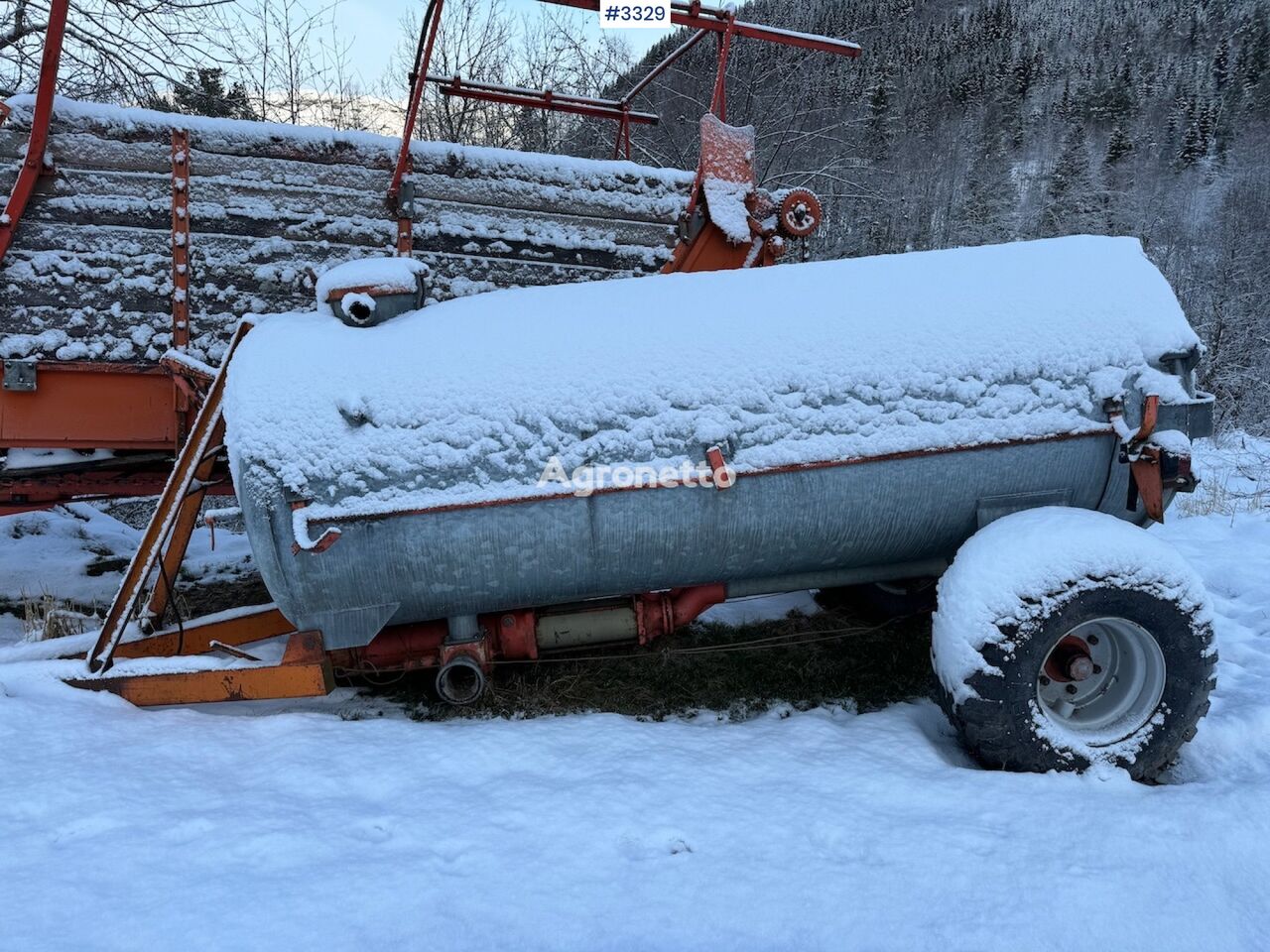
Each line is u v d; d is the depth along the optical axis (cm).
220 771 295
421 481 322
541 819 260
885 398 337
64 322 422
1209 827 258
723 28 505
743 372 337
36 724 311
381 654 368
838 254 1677
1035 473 345
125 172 427
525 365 335
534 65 1409
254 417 319
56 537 705
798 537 348
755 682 413
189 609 517
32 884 216
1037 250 371
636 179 511
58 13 395
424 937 204
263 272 448
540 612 379
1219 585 574
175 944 197
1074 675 316
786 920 216
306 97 1384
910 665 430
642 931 211
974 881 233
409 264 374
